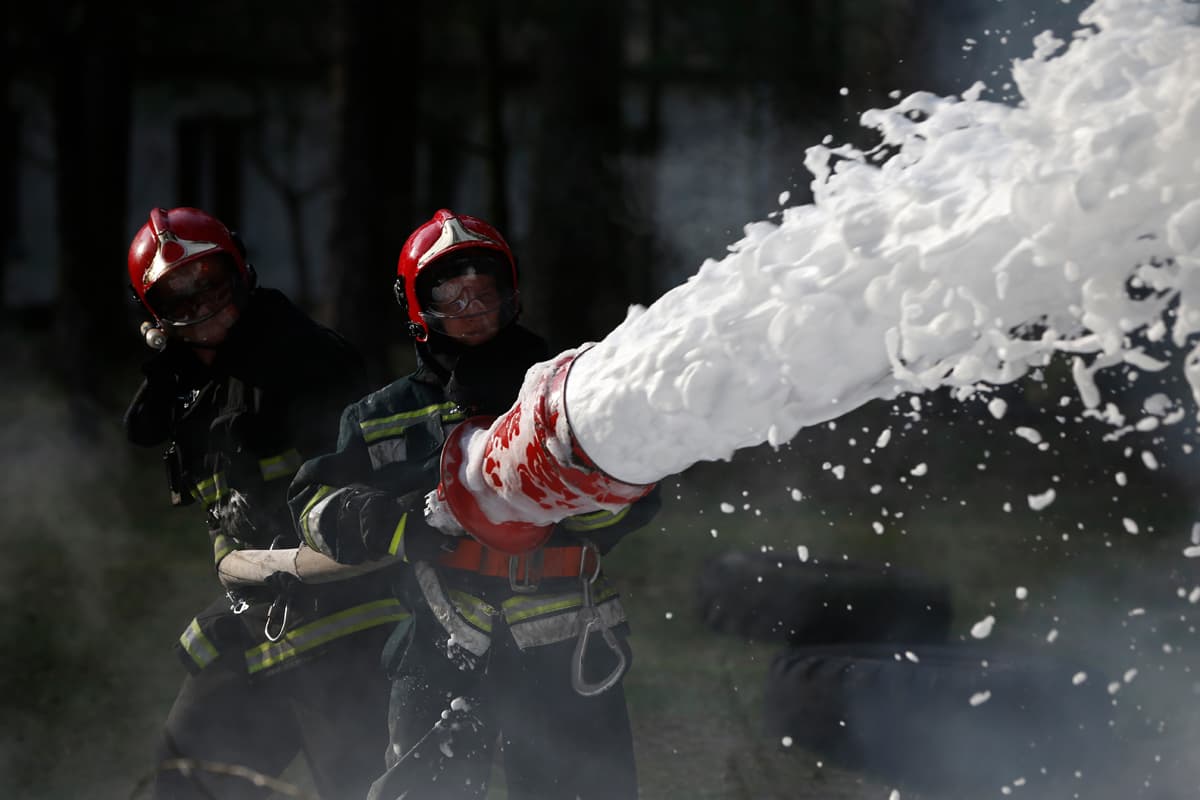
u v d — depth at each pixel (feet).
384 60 116.67
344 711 29.94
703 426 19.40
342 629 29.84
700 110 178.09
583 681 27.30
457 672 27.71
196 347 31.48
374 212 116.67
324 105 229.66
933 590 63.41
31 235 234.58
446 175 218.79
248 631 30.60
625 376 19.93
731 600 64.90
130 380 141.79
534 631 27.25
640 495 21.65
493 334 27.71
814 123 130.93
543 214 125.29
